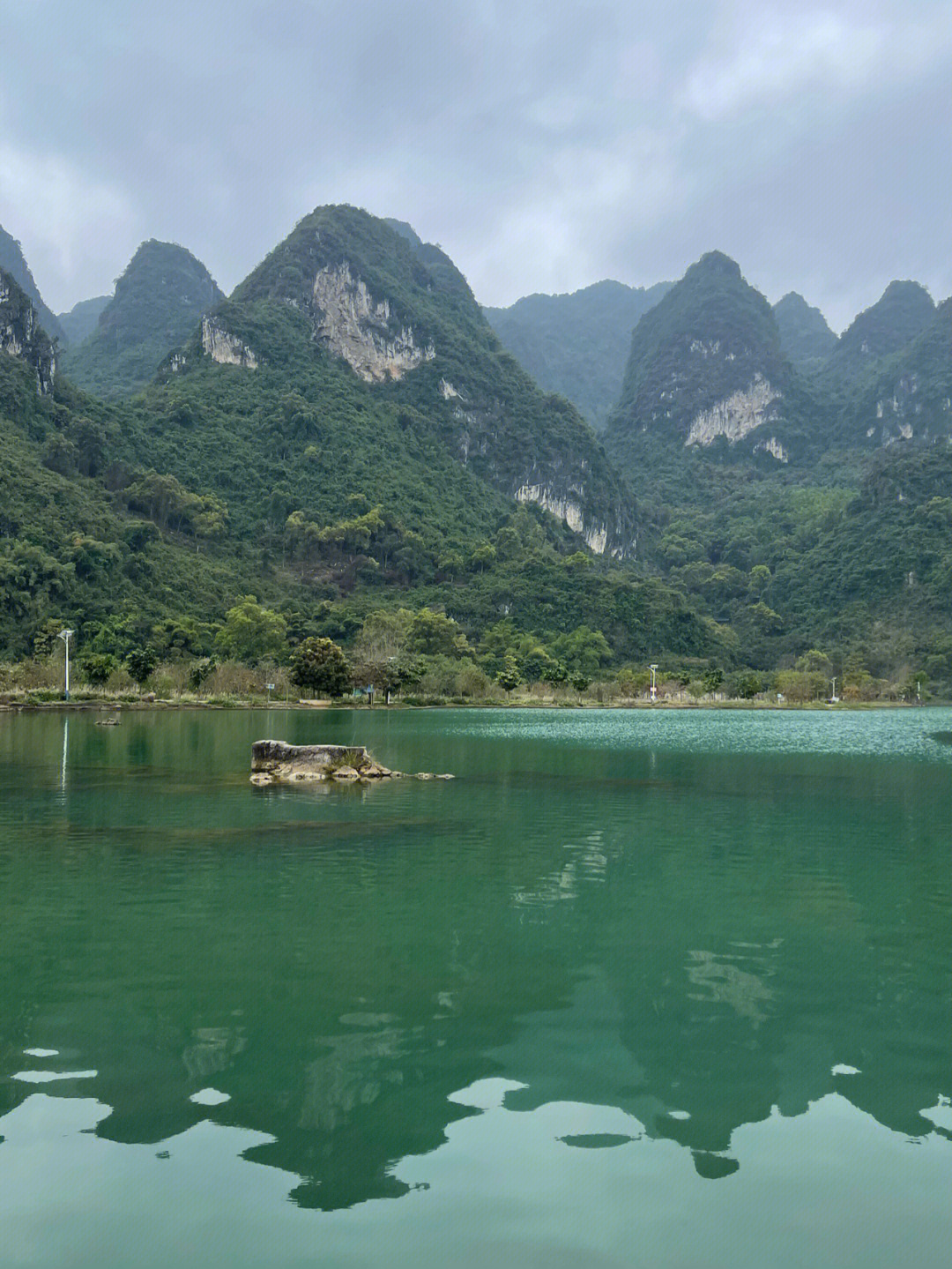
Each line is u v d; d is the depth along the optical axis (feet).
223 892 37.42
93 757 100.22
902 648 566.77
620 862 44.62
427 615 464.65
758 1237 13.91
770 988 25.91
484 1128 17.40
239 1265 13.14
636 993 25.29
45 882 39.04
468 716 251.39
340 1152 16.38
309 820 57.16
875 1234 14.06
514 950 29.48
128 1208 14.64
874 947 30.27
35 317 629.51
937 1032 22.58
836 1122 17.83
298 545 616.39
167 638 410.52
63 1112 17.84
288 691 311.27
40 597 414.82
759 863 44.78
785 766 101.81
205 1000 24.35
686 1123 17.67
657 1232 14.02
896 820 60.34
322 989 25.30
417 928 32.01
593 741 146.10
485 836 52.11
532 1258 13.35
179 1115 17.80
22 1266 13.08
